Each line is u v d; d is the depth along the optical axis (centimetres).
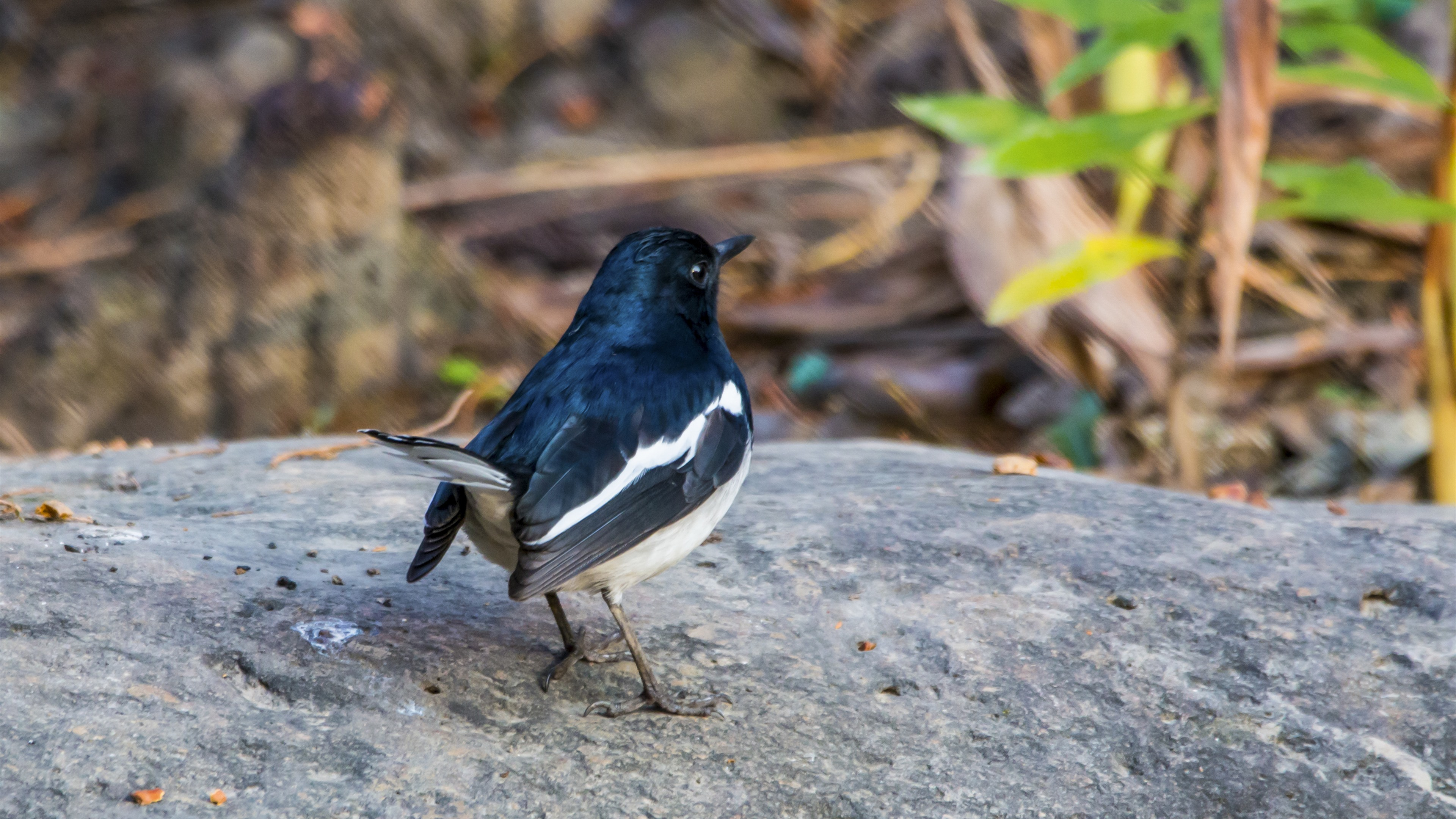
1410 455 1313
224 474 920
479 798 562
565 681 654
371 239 1544
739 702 646
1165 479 1304
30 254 1884
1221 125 964
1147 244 1145
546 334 1630
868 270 1697
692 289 702
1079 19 1116
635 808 566
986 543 791
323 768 570
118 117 2166
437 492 633
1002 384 1464
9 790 532
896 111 2125
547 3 2291
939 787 594
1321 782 612
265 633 654
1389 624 714
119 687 598
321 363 1530
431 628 684
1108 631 707
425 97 2181
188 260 1566
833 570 766
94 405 1548
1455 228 1105
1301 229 1579
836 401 1484
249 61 2077
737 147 2109
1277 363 1391
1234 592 738
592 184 1914
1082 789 599
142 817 527
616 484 619
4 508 762
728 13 2280
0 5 2530
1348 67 1078
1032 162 1079
